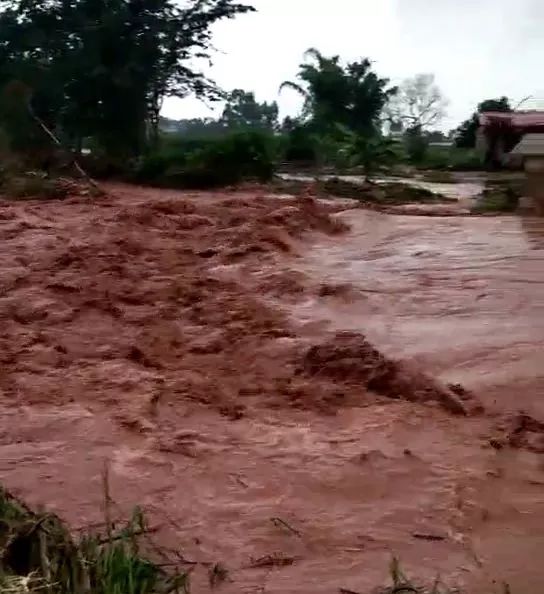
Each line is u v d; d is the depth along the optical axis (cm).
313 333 867
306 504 498
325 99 4491
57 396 682
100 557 386
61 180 2403
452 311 957
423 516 483
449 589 405
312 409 657
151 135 3575
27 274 1145
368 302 1001
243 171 2842
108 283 1091
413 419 632
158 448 578
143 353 796
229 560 434
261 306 973
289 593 403
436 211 1928
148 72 3425
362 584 411
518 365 759
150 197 2311
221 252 1312
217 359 789
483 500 502
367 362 732
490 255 1309
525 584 411
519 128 2508
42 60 3394
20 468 547
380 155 3141
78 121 3362
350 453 568
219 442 591
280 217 1578
